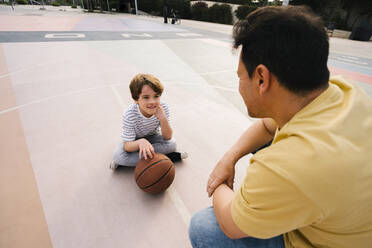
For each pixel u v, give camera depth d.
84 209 1.95
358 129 0.68
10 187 2.12
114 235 1.75
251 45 0.72
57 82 4.81
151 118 2.26
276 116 0.84
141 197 2.10
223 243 1.11
